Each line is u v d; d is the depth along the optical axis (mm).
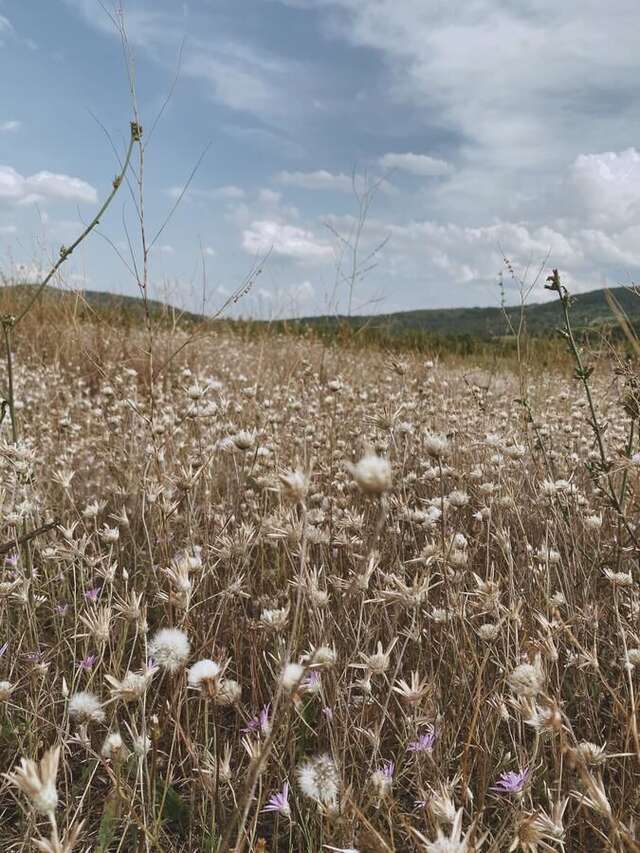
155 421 4121
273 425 4523
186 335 8883
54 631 2996
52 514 3717
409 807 1978
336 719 2062
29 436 4891
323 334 9742
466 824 1625
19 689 2412
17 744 2186
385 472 1169
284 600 2725
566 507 3203
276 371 7809
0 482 3037
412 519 2953
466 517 3537
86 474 4633
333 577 2514
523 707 1371
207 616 2750
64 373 7137
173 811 2035
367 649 2271
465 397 6172
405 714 1937
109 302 9539
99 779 2123
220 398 4004
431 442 2047
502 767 2012
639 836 1635
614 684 2436
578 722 2342
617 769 2043
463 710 2213
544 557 2607
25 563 2777
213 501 3725
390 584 2398
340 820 1469
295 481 1275
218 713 2441
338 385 4375
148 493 2881
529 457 4039
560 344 8398
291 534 2045
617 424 5195
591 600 2797
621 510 2883
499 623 1950
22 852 1709
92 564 2473
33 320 8391
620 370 3154
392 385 6586
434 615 2260
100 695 2197
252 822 1609
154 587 3004
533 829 1287
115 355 7496
